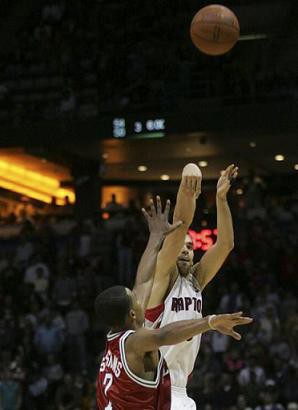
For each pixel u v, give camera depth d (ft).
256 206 122.72
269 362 88.43
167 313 33.04
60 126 128.88
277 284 107.24
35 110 138.41
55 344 98.53
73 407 88.43
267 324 92.79
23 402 92.63
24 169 143.64
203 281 34.73
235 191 129.90
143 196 143.74
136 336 26.63
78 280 108.58
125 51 140.56
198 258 104.37
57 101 140.97
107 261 115.03
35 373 96.07
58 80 145.38
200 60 131.75
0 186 149.07
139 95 130.52
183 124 123.44
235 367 88.12
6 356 95.35
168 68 134.00
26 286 109.60
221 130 122.62
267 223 115.14
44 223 125.90
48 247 118.32
